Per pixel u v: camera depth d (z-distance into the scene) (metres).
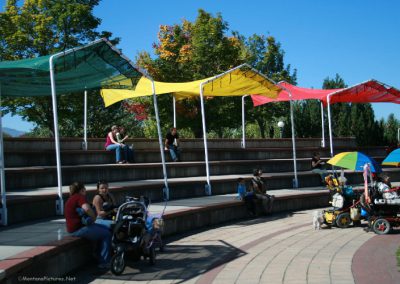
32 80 12.36
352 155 13.84
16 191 13.41
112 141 19.17
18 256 7.13
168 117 32.34
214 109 31.59
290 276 8.05
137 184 15.79
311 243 11.20
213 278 8.09
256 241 11.64
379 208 12.62
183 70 33.25
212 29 32.34
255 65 41.41
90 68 12.15
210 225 14.47
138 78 13.85
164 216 12.20
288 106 37.72
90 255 9.21
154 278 8.18
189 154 22.62
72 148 20.72
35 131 33.28
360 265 8.75
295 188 21.00
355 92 22.44
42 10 26.78
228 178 19.05
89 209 8.54
